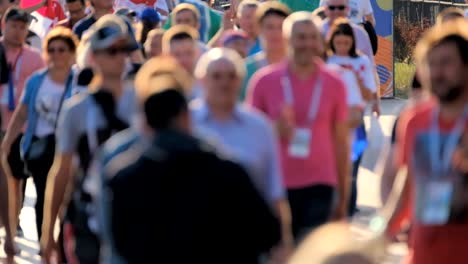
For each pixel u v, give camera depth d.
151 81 12.02
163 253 11.55
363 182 33.41
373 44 38.38
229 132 16.03
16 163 25.95
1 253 25.91
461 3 61.31
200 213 11.48
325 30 30.33
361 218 27.80
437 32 13.49
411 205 13.97
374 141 39.34
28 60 26.92
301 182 18.36
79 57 20.81
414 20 58.88
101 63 16.64
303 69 18.45
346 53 26.34
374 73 30.45
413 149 13.64
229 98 16.05
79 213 16.66
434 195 13.38
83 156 16.75
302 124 18.38
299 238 18.25
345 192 18.81
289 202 18.39
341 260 7.00
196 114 16.16
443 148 13.42
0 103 26.72
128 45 16.66
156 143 11.70
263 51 22.19
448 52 13.26
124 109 16.67
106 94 16.66
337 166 18.73
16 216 26.94
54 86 23.05
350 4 38.19
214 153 11.64
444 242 13.35
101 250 16.52
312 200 18.34
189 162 11.52
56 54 22.92
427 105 13.72
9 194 22.75
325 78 18.50
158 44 25.00
